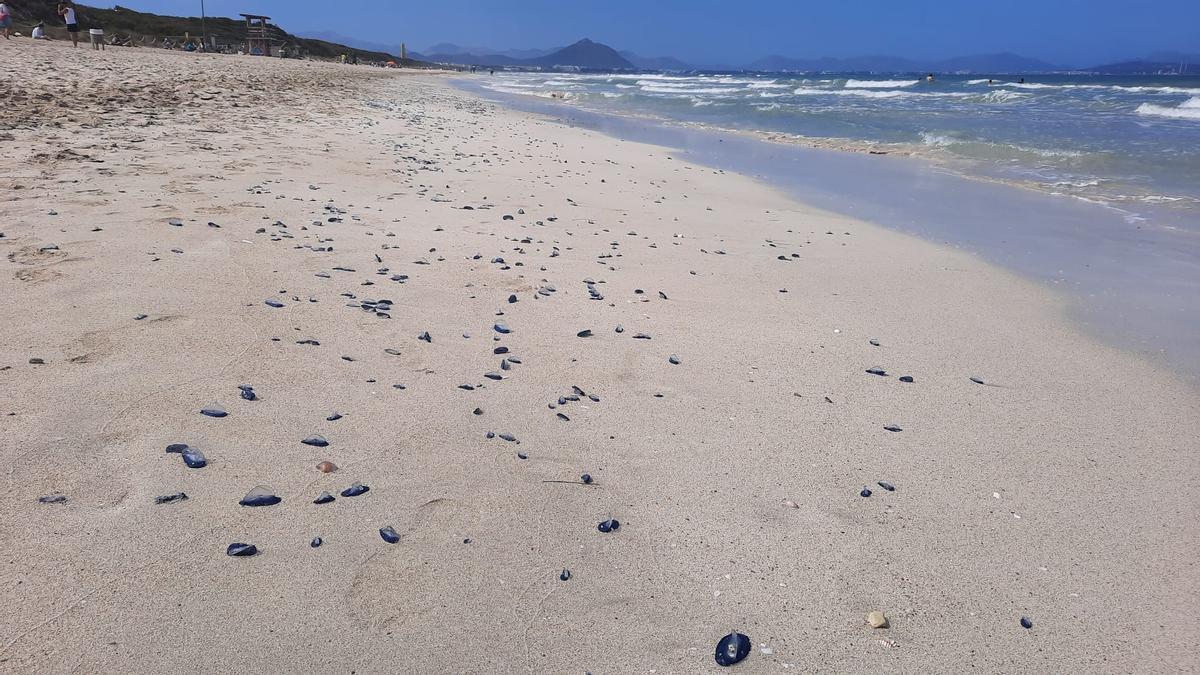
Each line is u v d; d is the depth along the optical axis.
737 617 2.41
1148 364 4.70
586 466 3.21
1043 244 7.72
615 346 4.50
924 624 2.42
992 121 19.33
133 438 3.03
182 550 2.46
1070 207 9.55
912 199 10.12
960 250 7.45
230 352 3.88
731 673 2.17
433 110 21.25
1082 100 26.19
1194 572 2.74
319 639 2.17
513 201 8.37
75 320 4.03
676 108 28.02
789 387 4.12
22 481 2.68
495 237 6.69
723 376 4.21
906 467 3.37
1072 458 3.52
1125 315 5.61
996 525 2.97
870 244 7.59
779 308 5.43
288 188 7.69
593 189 9.66
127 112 11.69
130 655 2.04
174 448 2.99
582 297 5.29
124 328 4.00
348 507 2.78
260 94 18.02
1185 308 5.79
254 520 2.64
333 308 4.61
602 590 2.48
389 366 3.95
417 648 2.18
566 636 2.27
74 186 6.76
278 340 4.08
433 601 2.37
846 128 19.27
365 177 8.80
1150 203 9.72
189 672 2.01
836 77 76.56
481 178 9.66
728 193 10.22
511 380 3.93
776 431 3.62
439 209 7.57
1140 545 2.88
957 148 15.00
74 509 2.58
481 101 30.06
